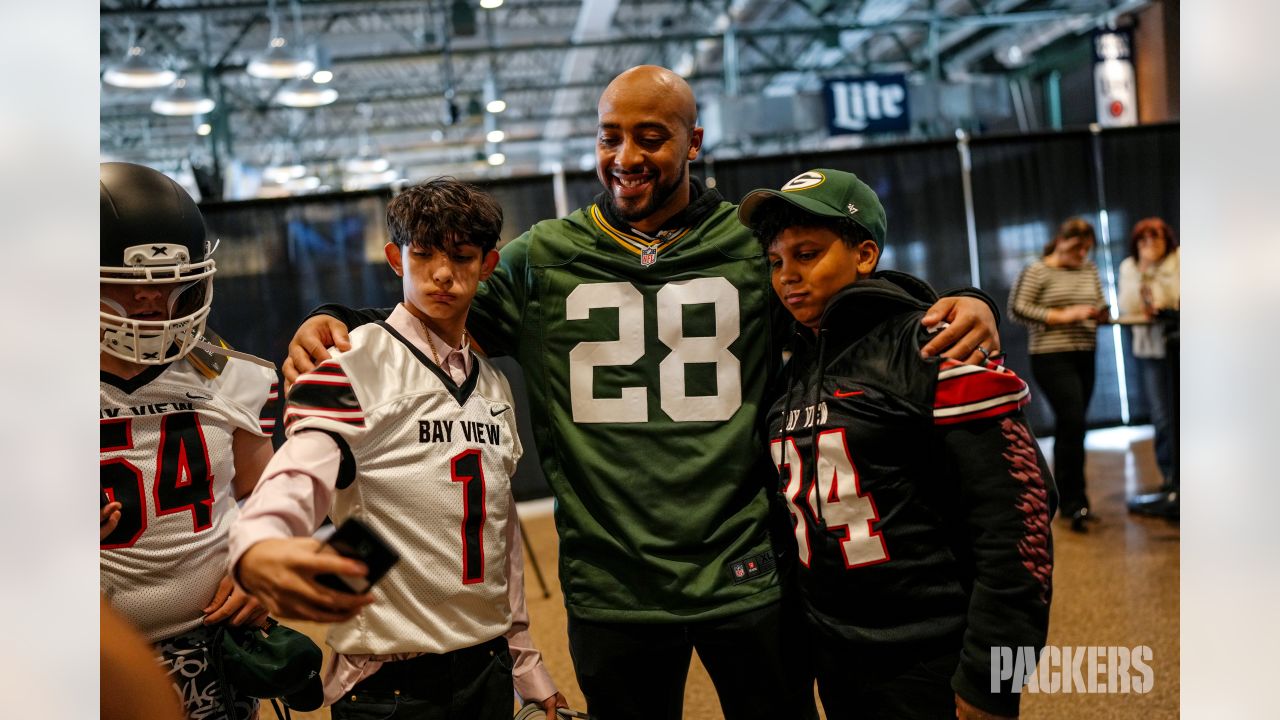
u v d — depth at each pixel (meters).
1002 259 6.05
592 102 16.23
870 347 1.42
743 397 1.66
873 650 1.40
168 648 1.39
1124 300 4.76
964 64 13.48
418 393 1.38
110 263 1.30
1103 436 6.87
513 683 1.58
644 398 1.65
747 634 1.60
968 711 1.29
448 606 1.38
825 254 1.46
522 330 1.73
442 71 14.21
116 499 1.32
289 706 1.50
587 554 1.67
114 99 12.26
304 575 1.01
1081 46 10.86
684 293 1.67
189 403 1.41
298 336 1.42
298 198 5.44
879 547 1.37
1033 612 1.26
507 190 5.63
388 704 1.36
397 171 19.95
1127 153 6.14
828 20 12.16
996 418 1.29
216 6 9.53
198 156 11.22
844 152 5.88
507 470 1.51
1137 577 3.64
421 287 1.40
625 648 1.64
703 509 1.61
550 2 12.03
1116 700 2.60
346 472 1.30
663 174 1.62
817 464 1.40
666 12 12.81
